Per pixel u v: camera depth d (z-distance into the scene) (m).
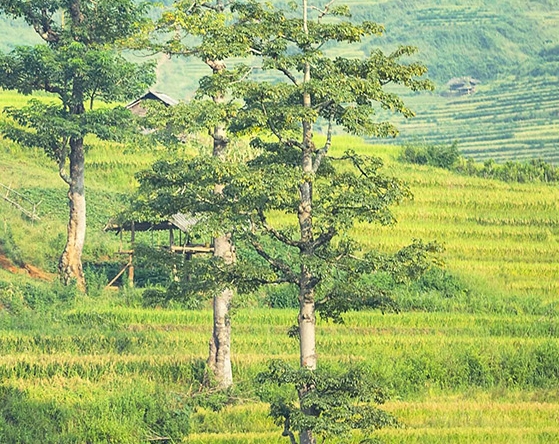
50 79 144.50
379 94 77.62
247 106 79.44
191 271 82.12
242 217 79.50
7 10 142.50
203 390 103.25
